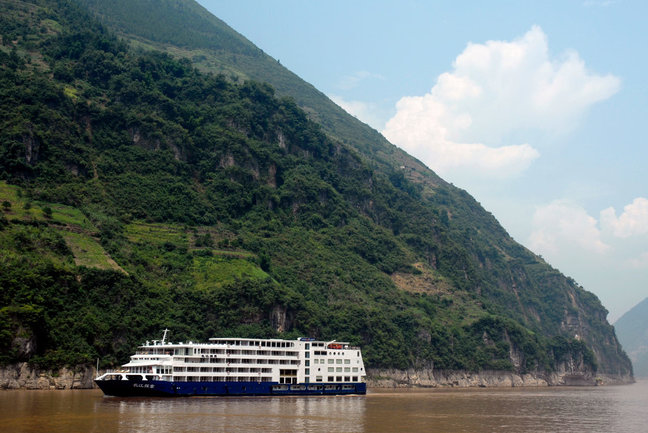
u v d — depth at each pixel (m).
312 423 155.75
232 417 160.12
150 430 137.75
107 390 192.50
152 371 197.88
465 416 181.62
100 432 133.62
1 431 131.88
